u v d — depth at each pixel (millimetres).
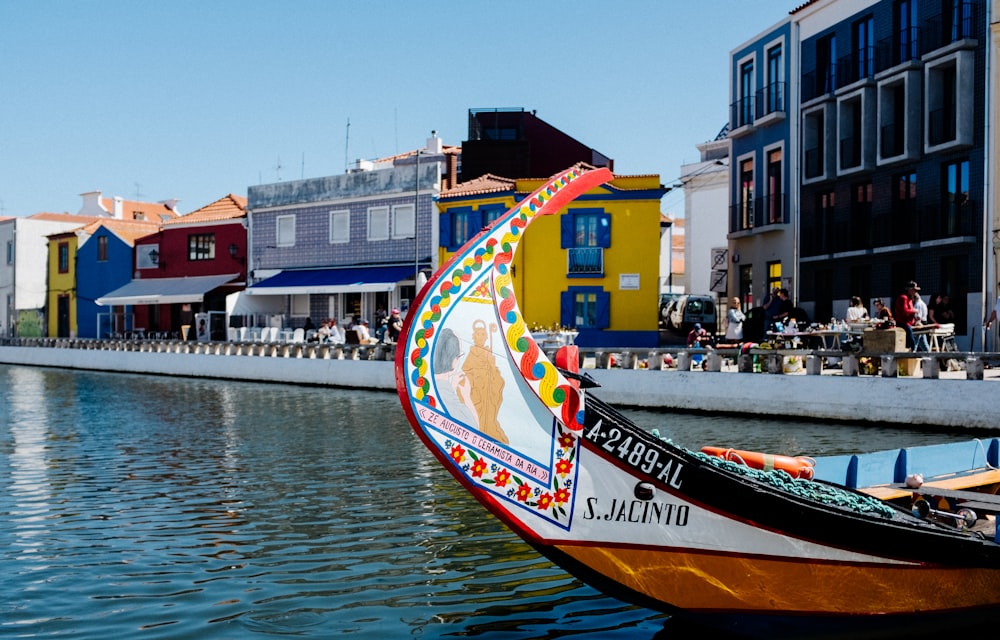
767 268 33594
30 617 7504
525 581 8461
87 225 53656
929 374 18594
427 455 15844
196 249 47250
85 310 53844
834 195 30281
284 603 7859
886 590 6750
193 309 47312
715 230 46312
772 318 27453
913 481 8062
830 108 30094
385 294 39438
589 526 6316
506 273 6355
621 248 34156
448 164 42562
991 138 24453
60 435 18766
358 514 11219
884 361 19250
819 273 31094
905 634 7004
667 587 6527
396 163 42844
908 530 6570
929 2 26375
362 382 30641
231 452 16281
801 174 31516
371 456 15734
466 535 10172
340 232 41125
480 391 6203
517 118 44781
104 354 42719
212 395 28594
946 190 26109
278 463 15047
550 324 34844
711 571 6469
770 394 20766
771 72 33344
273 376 33844
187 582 8469
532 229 35125
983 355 18000
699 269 46969
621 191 34031
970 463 9156
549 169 46031
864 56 29000
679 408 22266
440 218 37906
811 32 31188
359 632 7160
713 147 47219
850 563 6570
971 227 24953
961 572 6887
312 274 41406
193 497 12297
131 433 19094
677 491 6285
